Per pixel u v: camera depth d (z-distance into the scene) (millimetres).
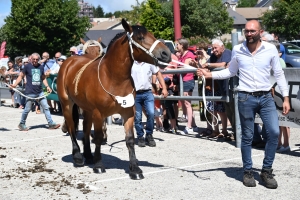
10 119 13453
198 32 43062
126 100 6293
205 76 6234
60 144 9406
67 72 7375
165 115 10320
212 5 43719
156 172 6848
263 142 8258
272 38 8016
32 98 10805
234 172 6695
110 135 10180
